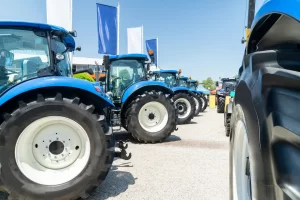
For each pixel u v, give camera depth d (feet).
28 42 8.84
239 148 4.70
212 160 12.78
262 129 3.35
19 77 8.64
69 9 24.94
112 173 10.79
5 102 7.55
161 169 11.33
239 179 4.65
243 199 4.37
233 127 5.03
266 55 3.96
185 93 28.71
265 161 3.24
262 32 4.33
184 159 12.98
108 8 29.45
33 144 7.95
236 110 4.65
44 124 7.95
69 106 7.95
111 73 19.38
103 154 8.15
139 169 11.33
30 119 7.61
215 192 8.80
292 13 3.12
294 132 2.94
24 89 7.71
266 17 3.84
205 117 34.83
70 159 8.20
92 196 8.52
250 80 4.01
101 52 29.32
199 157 13.35
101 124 8.25
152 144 16.74
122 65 19.60
